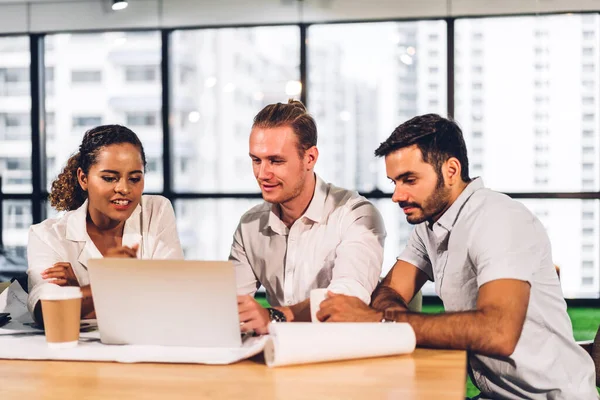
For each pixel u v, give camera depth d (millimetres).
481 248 1571
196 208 6527
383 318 1502
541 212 6016
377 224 2037
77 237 1980
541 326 1622
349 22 6203
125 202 1918
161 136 6570
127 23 6523
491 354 1470
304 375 1253
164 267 1395
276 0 6270
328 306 1548
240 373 1274
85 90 6699
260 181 1941
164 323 1441
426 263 1878
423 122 1633
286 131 1894
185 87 6527
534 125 6000
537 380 1610
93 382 1227
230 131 6480
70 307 1456
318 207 2053
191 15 6418
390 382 1198
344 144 6227
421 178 1625
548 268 1650
